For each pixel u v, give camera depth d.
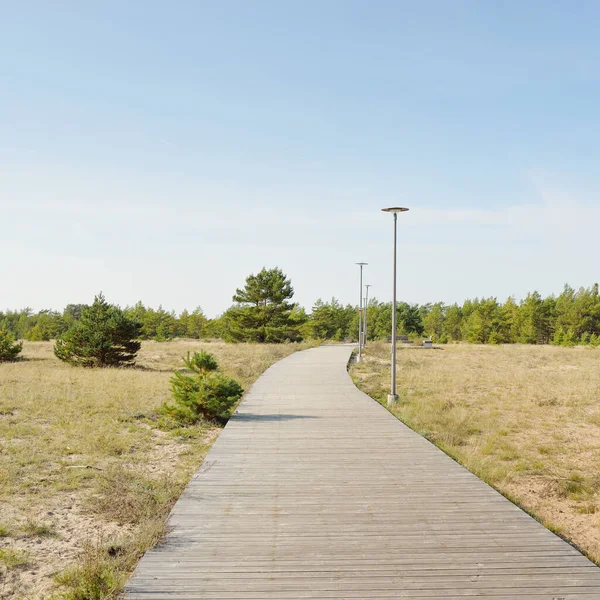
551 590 5.12
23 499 8.30
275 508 7.38
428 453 10.62
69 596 5.23
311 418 14.42
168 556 5.84
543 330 77.12
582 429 15.95
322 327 79.25
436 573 5.45
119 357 28.56
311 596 4.98
